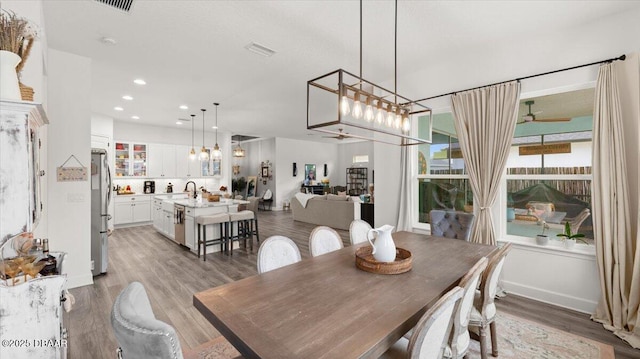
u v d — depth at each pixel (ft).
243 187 39.47
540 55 9.58
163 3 7.77
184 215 16.81
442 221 10.57
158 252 15.80
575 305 8.90
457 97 11.35
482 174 10.73
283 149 35.27
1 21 4.83
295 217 27.17
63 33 9.28
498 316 8.59
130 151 24.08
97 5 7.79
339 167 41.63
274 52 10.82
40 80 6.54
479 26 9.04
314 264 6.41
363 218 22.53
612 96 8.10
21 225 4.76
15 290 4.16
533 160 10.48
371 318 3.96
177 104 18.20
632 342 7.09
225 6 7.93
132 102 17.66
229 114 21.18
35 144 5.99
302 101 17.52
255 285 5.18
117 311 2.83
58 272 5.32
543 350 6.95
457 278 5.56
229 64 11.89
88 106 11.17
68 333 7.63
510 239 10.43
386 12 8.25
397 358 4.57
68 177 10.73
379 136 14.29
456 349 4.59
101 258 12.16
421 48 10.55
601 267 8.23
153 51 10.64
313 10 8.15
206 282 11.34
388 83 13.99
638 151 7.68
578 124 9.62
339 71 5.30
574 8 8.03
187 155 27.48
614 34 8.31
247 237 17.71
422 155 13.56
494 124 10.38
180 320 8.39
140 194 24.21
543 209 10.20
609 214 8.13
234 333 3.56
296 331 3.61
